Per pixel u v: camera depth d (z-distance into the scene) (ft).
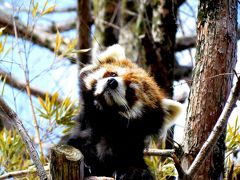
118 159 27.37
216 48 23.27
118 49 31.37
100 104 27.86
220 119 19.48
